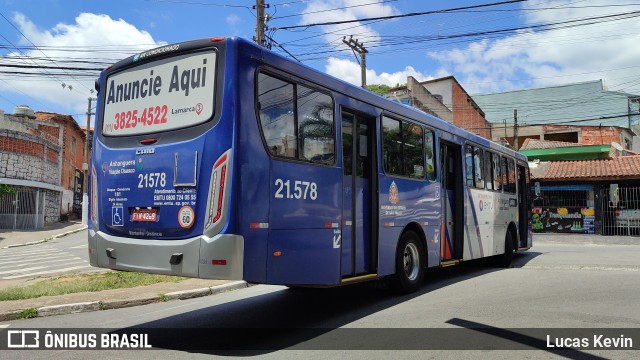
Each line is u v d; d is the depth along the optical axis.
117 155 5.91
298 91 5.93
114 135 6.05
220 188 4.98
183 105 5.44
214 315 6.99
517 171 13.36
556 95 49.12
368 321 6.25
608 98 47.00
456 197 9.92
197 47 5.45
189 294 8.72
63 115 37.00
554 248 17.06
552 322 6.00
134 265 5.54
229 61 5.20
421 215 8.49
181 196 5.23
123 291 8.81
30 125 31.75
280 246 5.45
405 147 8.15
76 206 41.84
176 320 6.74
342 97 6.71
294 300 7.98
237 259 4.91
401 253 7.89
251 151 5.18
